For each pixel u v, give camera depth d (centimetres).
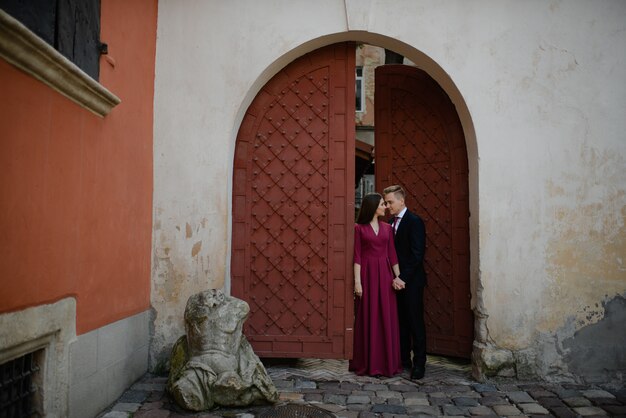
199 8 509
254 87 512
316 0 509
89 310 355
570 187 488
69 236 326
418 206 569
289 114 530
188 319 401
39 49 273
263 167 526
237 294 516
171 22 507
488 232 486
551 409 402
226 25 507
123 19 424
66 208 322
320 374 499
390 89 593
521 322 480
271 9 509
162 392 423
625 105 490
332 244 518
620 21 495
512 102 496
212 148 498
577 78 495
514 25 501
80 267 341
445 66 500
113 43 405
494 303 482
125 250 425
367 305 506
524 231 486
